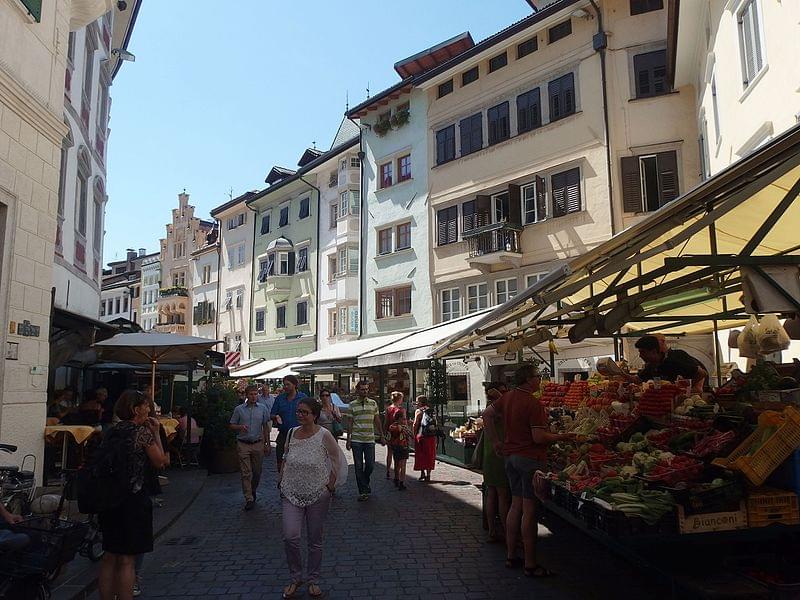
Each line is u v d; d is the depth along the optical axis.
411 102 28.69
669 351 7.79
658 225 5.32
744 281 5.11
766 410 5.14
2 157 7.86
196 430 14.84
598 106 20.89
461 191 25.61
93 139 16.84
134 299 69.75
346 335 32.41
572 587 5.73
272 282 38.94
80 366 16.48
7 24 8.03
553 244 21.77
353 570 6.38
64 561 4.67
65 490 6.46
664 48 20.09
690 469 4.75
